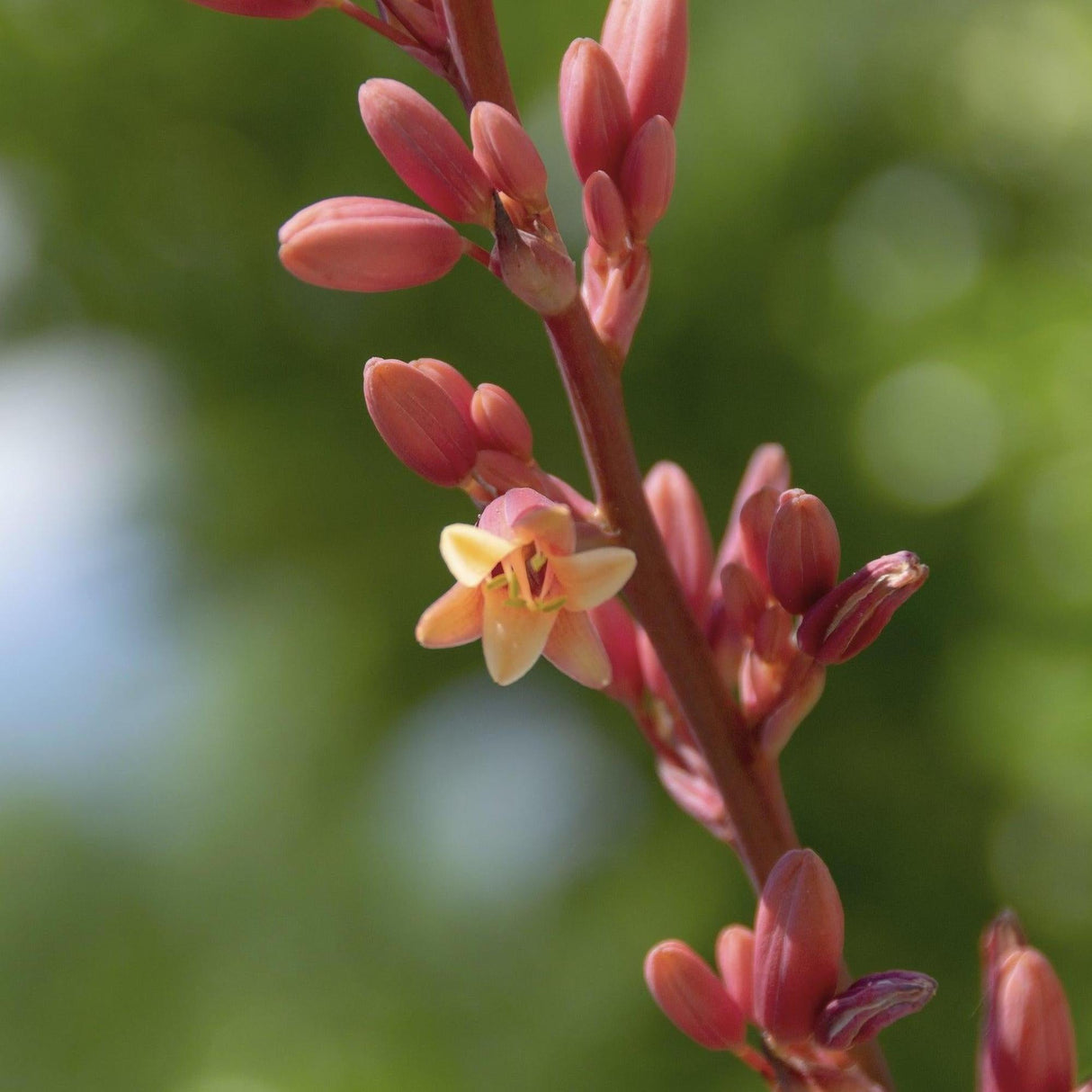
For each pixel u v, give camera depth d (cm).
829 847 141
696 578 71
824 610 68
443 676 146
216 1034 150
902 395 151
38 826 159
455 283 142
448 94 143
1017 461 145
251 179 148
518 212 68
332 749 149
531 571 67
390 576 148
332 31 141
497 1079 139
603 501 68
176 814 156
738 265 147
